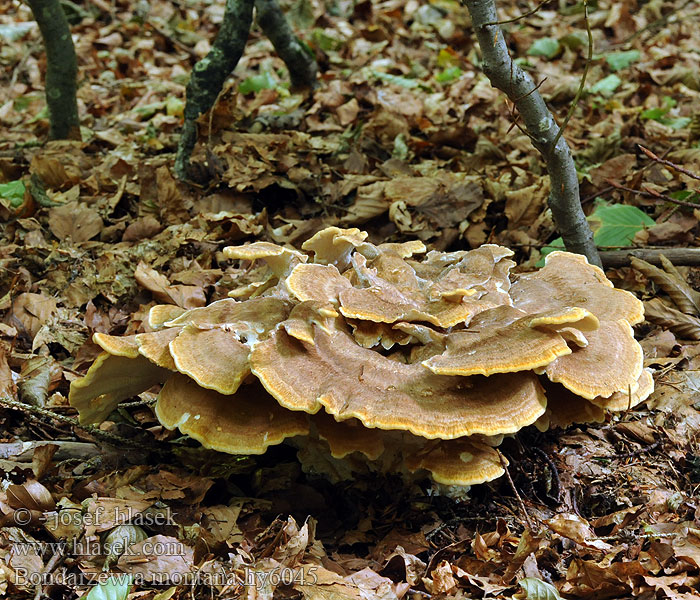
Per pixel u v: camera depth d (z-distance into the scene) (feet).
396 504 4.02
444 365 3.76
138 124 6.78
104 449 4.17
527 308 4.11
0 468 4.04
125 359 3.91
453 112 6.81
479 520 3.97
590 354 3.94
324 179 5.58
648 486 4.08
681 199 5.28
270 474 4.09
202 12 10.58
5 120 7.50
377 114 6.21
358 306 3.88
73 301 4.88
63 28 5.99
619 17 9.53
